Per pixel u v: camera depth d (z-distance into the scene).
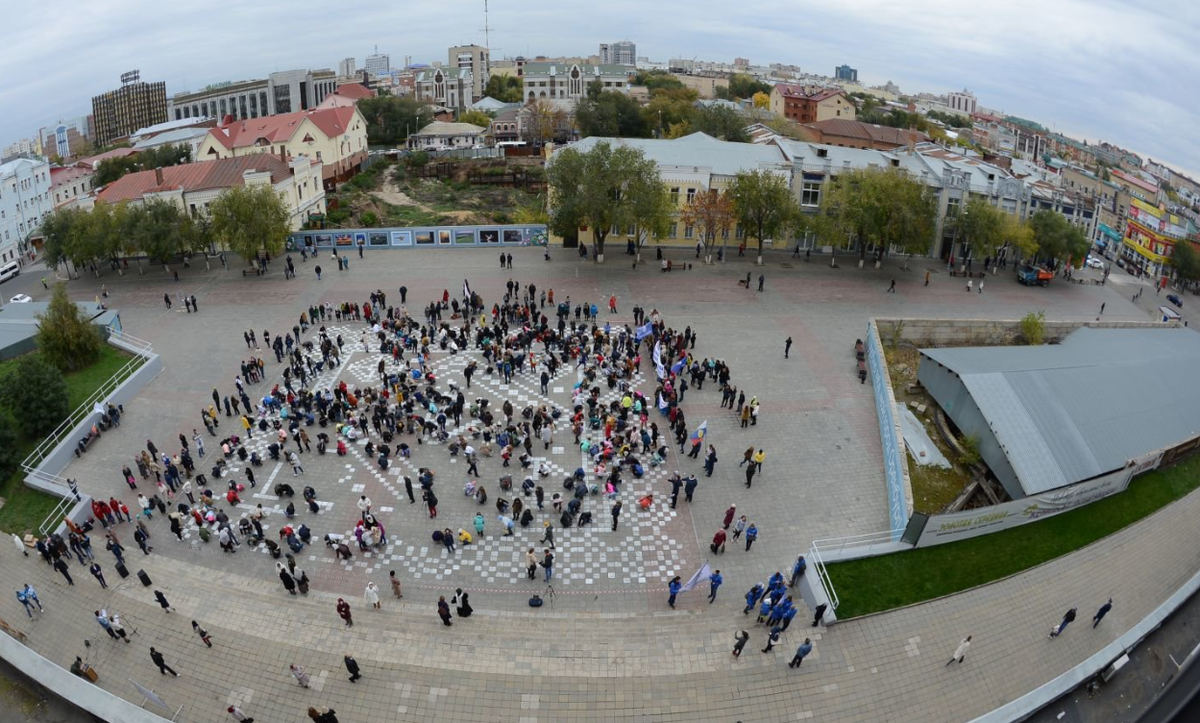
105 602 27.52
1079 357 44.84
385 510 33.31
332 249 73.00
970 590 27.81
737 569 29.73
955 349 45.59
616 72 198.50
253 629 25.80
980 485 38.38
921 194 66.50
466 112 166.25
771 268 68.25
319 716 21.45
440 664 24.11
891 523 32.47
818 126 124.19
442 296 59.41
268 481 35.28
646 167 64.31
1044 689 23.03
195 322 54.84
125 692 23.78
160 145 127.25
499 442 36.72
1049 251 73.12
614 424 38.34
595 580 29.12
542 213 93.50
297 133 105.56
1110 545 30.78
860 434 39.81
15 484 35.81
